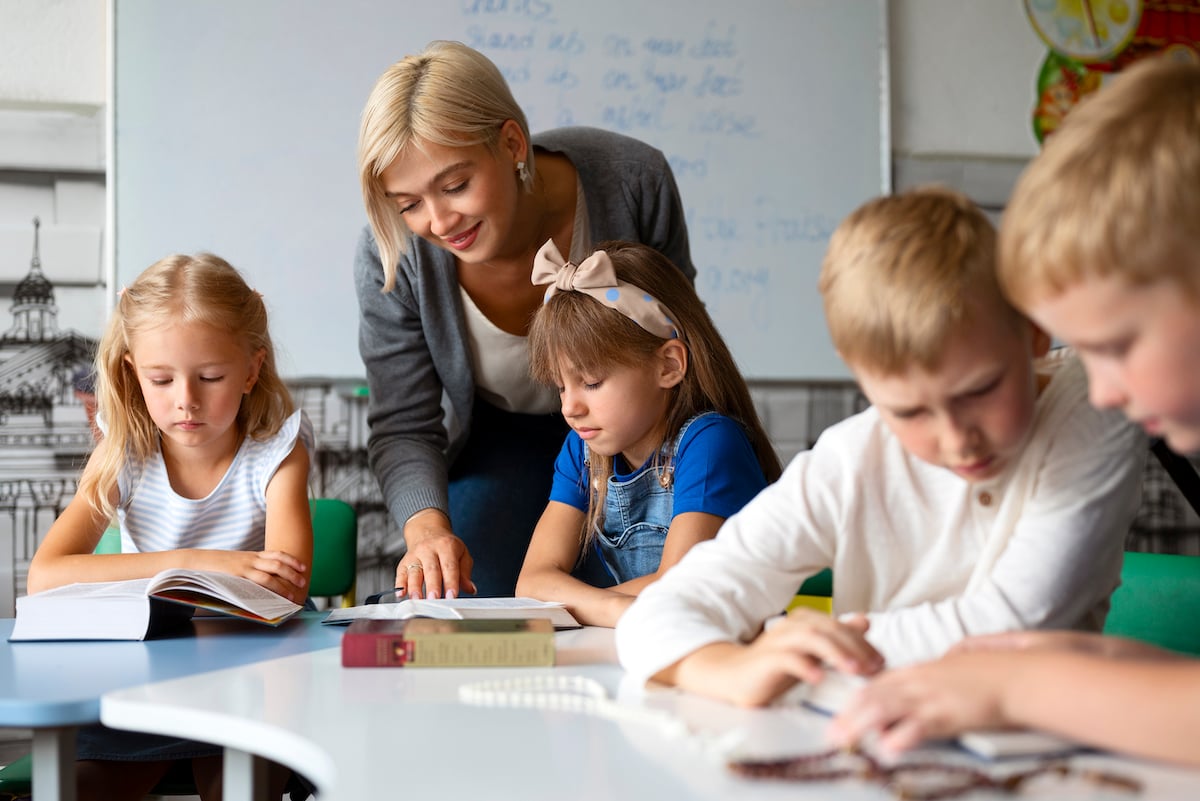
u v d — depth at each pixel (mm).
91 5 2432
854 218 768
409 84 1446
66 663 945
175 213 2438
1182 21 2988
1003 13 2881
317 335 2506
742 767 557
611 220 1710
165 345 1407
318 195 2504
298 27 2486
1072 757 567
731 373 1459
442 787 548
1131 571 1184
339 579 1728
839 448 907
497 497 1804
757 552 876
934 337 701
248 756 842
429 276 1671
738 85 2697
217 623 1168
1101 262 548
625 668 842
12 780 1210
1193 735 534
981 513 868
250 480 1519
